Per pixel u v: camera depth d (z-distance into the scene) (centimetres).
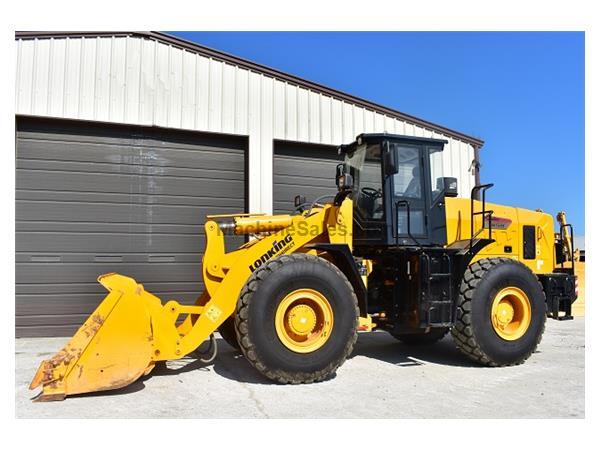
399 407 386
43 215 722
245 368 509
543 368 525
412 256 522
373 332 789
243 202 825
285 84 849
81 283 733
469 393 427
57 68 718
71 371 399
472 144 1030
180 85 777
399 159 550
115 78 743
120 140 761
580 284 921
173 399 401
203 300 541
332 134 884
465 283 533
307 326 457
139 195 768
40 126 725
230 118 806
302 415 365
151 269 770
